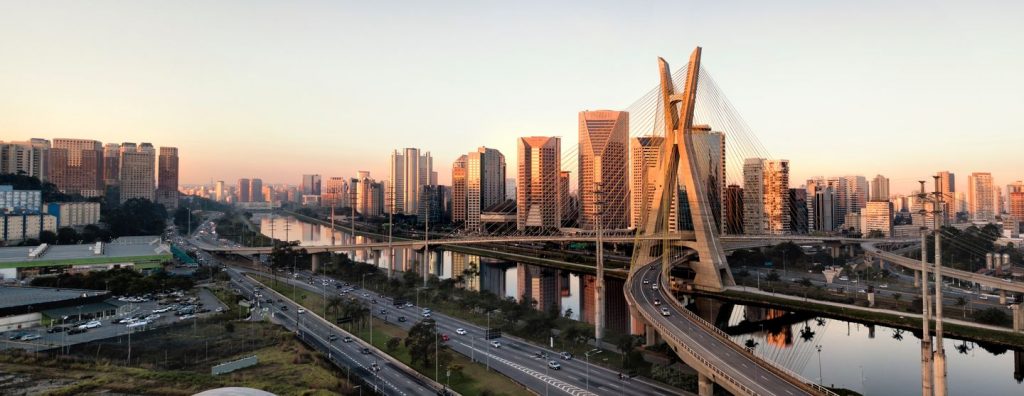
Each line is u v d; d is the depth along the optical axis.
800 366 175.25
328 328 197.25
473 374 148.12
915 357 184.50
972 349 194.38
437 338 159.38
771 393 112.38
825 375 166.25
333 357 164.12
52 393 126.25
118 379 136.50
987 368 174.88
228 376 140.38
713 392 134.75
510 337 186.62
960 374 169.50
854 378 163.62
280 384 134.75
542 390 136.62
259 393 89.56
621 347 164.38
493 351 169.62
